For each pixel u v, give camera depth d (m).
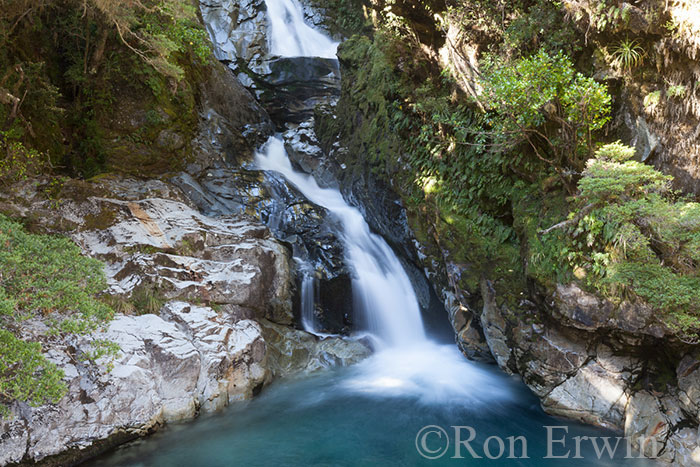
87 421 7.27
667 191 7.40
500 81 7.73
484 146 8.95
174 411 8.33
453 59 10.27
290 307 12.01
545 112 7.95
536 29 8.49
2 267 7.14
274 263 11.74
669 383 7.18
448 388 10.00
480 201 9.94
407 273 13.14
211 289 10.07
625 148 7.17
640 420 7.26
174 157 14.02
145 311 9.27
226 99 17.66
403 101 11.76
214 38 21.12
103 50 12.66
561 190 8.29
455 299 10.52
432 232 10.92
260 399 9.64
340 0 23.50
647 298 6.90
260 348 10.02
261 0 22.20
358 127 14.82
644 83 7.60
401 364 11.36
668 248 6.97
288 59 20.08
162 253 10.05
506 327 8.95
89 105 13.06
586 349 7.88
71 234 9.91
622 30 7.53
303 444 7.92
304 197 15.28
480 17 9.43
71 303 7.56
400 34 11.17
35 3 10.71
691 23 6.79
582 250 7.54
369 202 13.70
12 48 11.25
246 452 7.66
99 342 7.71
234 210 13.88
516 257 9.09
